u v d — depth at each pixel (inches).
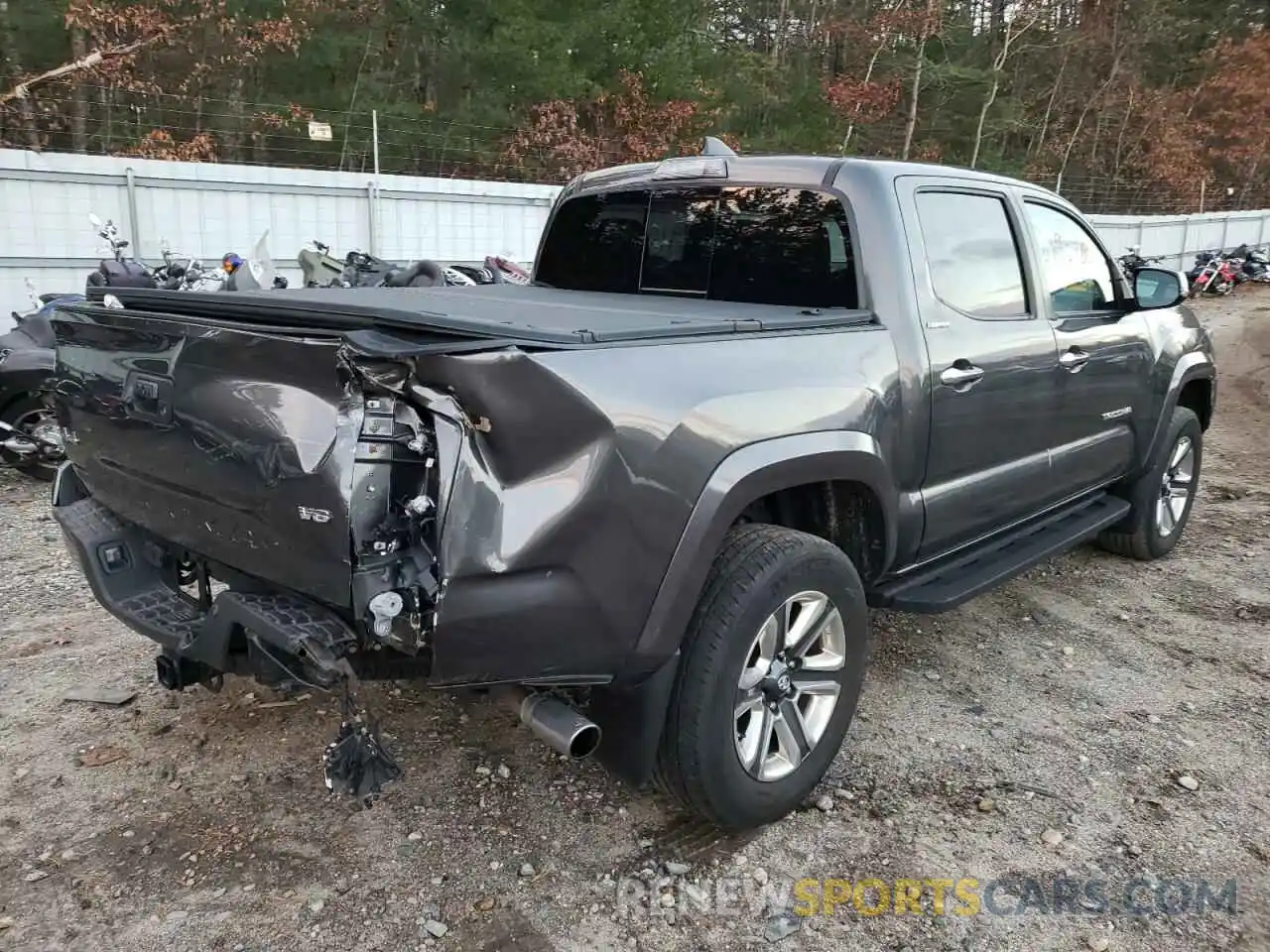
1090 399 175.5
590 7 911.7
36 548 215.0
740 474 104.6
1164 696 156.9
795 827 121.0
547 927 103.1
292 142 795.4
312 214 535.8
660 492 98.1
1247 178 1675.7
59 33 690.8
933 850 117.0
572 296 156.3
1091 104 1557.6
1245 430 368.8
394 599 88.1
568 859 113.9
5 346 261.9
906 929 104.1
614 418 94.5
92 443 120.3
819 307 138.6
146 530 115.3
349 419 87.0
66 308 124.3
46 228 446.9
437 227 586.2
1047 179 1492.4
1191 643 177.8
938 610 139.5
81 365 120.3
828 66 1355.8
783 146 1099.3
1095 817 123.8
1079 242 179.2
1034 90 1596.9
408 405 89.0
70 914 103.0
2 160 429.1
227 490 98.3
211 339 98.2
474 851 114.7
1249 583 207.6
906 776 132.2
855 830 120.6
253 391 94.0
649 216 163.5
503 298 148.1
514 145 866.8
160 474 108.0
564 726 96.8
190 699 147.4
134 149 705.6
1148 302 186.4
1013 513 161.8
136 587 117.3
